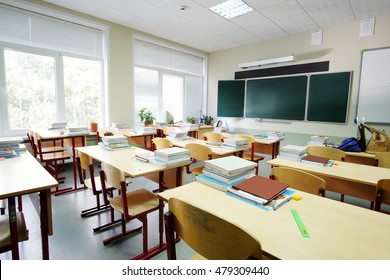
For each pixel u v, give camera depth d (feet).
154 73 18.33
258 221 3.38
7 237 4.34
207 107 22.79
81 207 8.63
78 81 14.25
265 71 18.22
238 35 17.06
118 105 15.62
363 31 13.75
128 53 15.80
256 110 18.97
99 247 6.26
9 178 4.86
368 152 9.93
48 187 4.51
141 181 11.78
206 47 20.34
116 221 7.52
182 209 2.98
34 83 12.59
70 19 13.09
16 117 12.18
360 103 14.11
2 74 11.48
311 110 16.07
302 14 13.29
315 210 3.78
